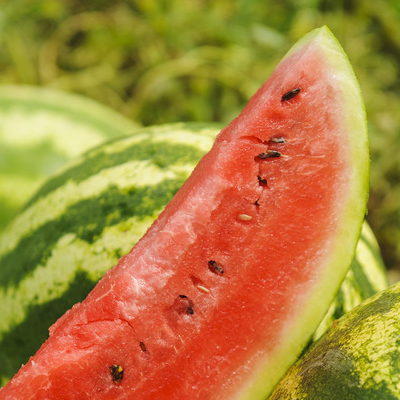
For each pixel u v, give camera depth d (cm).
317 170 48
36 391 48
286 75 49
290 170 48
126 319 48
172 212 50
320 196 47
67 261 55
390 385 44
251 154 49
